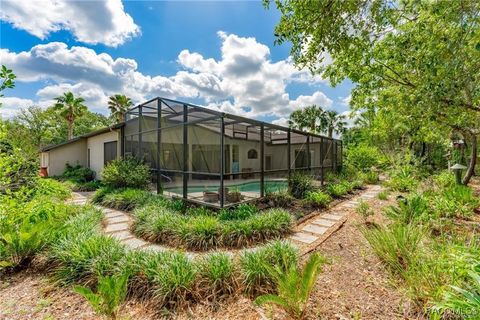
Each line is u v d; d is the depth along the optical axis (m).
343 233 4.60
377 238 3.43
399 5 3.39
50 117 24.34
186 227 4.28
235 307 2.46
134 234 4.69
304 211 6.32
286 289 2.25
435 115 4.27
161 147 7.83
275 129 7.70
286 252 3.12
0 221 3.39
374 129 12.80
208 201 6.39
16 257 3.23
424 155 14.92
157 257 2.97
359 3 3.26
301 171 9.02
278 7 3.48
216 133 6.58
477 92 3.82
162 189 7.77
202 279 2.73
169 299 2.51
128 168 8.46
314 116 23.41
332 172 11.94
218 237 4.18
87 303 2.52
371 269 3.14
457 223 4.46
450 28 3.06
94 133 11.71
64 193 8.04
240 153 10.02
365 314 2.29
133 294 2.62
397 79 4.78
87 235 3.61
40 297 2.64
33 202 4.23
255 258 2.96
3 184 3.91
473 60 3.22
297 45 3.70
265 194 7.20
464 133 6.25
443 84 3.18
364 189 10.12
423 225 4.14
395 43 3.90
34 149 5.15
